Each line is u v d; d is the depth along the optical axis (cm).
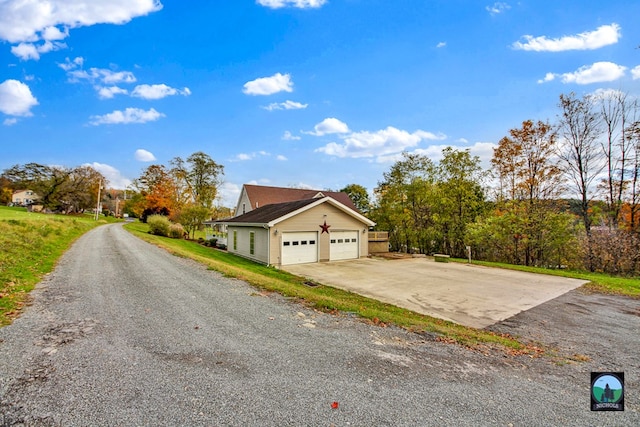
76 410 268
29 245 1132
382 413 279
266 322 525
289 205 1953
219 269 1014
